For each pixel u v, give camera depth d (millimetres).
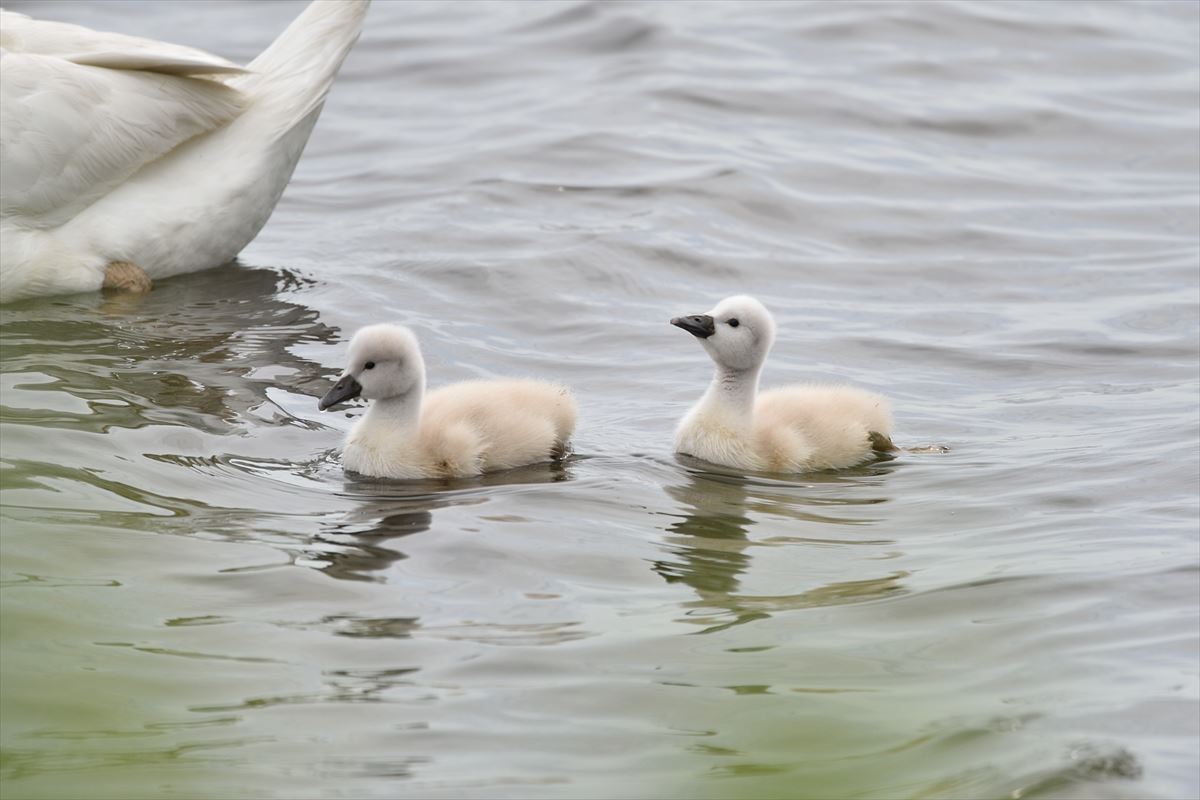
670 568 10883
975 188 20734
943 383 14969
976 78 24609
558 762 8359
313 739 8555
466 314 16516
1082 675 9227
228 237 17109
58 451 12359
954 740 8539
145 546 10906
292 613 10016
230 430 13195
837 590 10508
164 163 16844
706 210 19688
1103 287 17531
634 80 24297
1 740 8555
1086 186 20922
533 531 11477
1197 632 9648
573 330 16234
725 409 13234
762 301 17156
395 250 18297
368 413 12844
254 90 17406
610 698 9023
